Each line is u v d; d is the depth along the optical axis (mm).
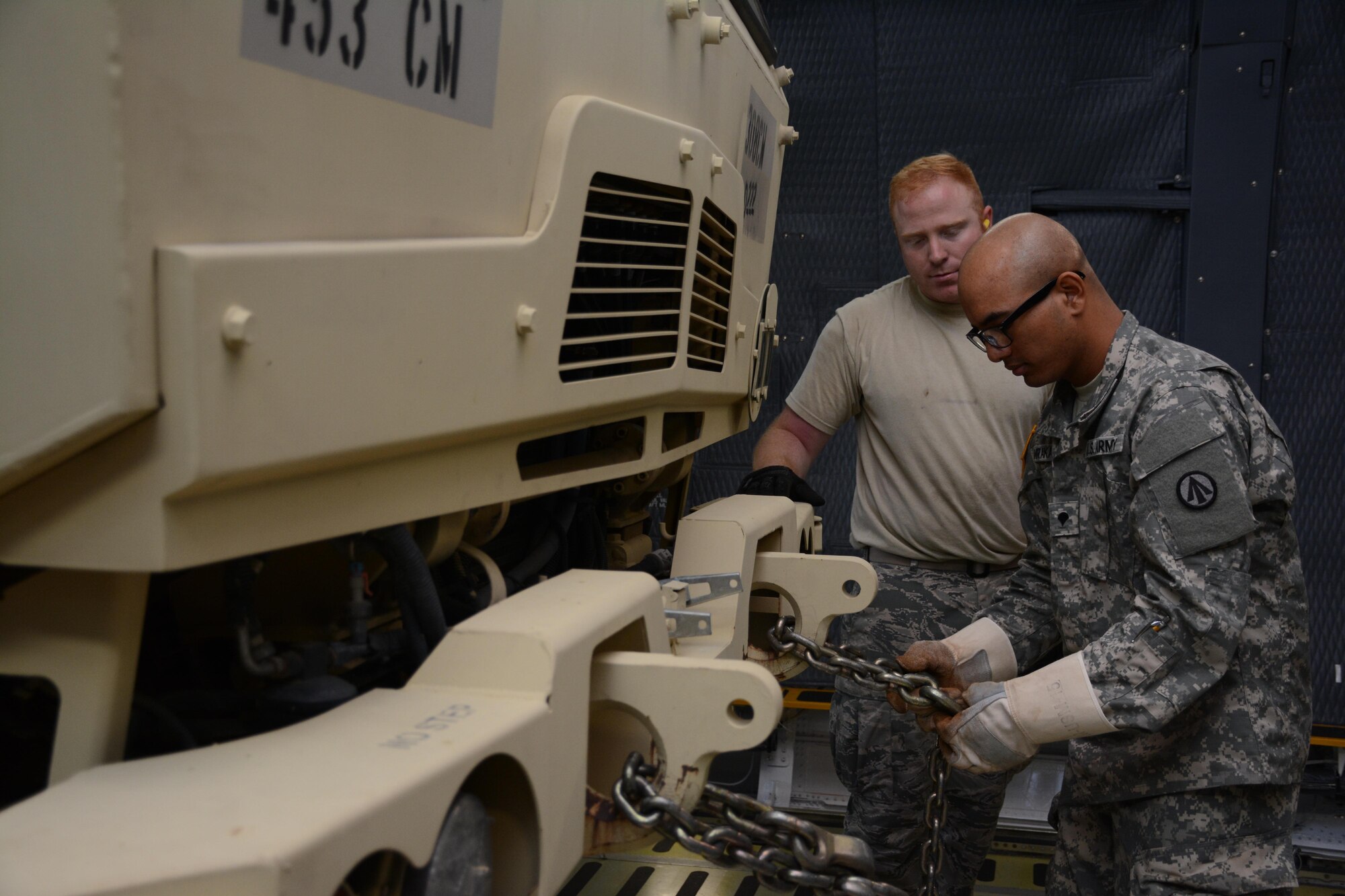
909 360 2529
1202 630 1536
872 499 2684
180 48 755
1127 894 1806
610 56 1415
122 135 715
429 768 815
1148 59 3434
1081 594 1816
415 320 990
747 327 2150
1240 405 1684
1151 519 1610
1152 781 1721
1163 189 3459
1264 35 3262
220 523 837
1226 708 1682
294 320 842
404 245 975
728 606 1729
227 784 774
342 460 934
